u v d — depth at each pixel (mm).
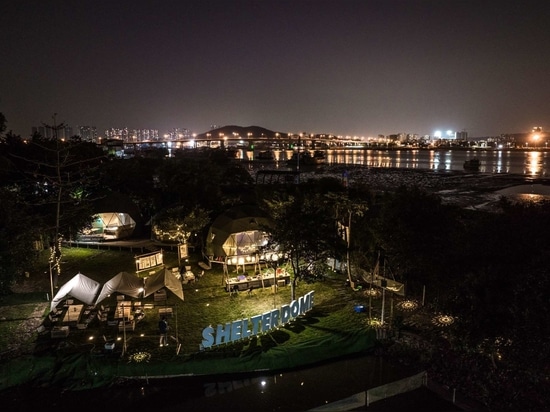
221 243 34188
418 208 24844
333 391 17328
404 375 18422
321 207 27094
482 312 14211
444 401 15859
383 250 27859
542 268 12938
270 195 42125
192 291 28484
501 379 16703
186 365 18469
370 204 34688
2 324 22875
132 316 23453
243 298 27125
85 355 19188
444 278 21203
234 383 18016
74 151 44031
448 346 19828
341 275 31156
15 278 22656
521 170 155875
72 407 16312
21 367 18141
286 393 17266
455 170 153125
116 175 57031
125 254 37438
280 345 20609
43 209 35500
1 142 41531
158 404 16578
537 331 12539
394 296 26281
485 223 16844
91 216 38062
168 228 34875
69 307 24172
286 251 25344
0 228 22391
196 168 65312
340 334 21344
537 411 12836
